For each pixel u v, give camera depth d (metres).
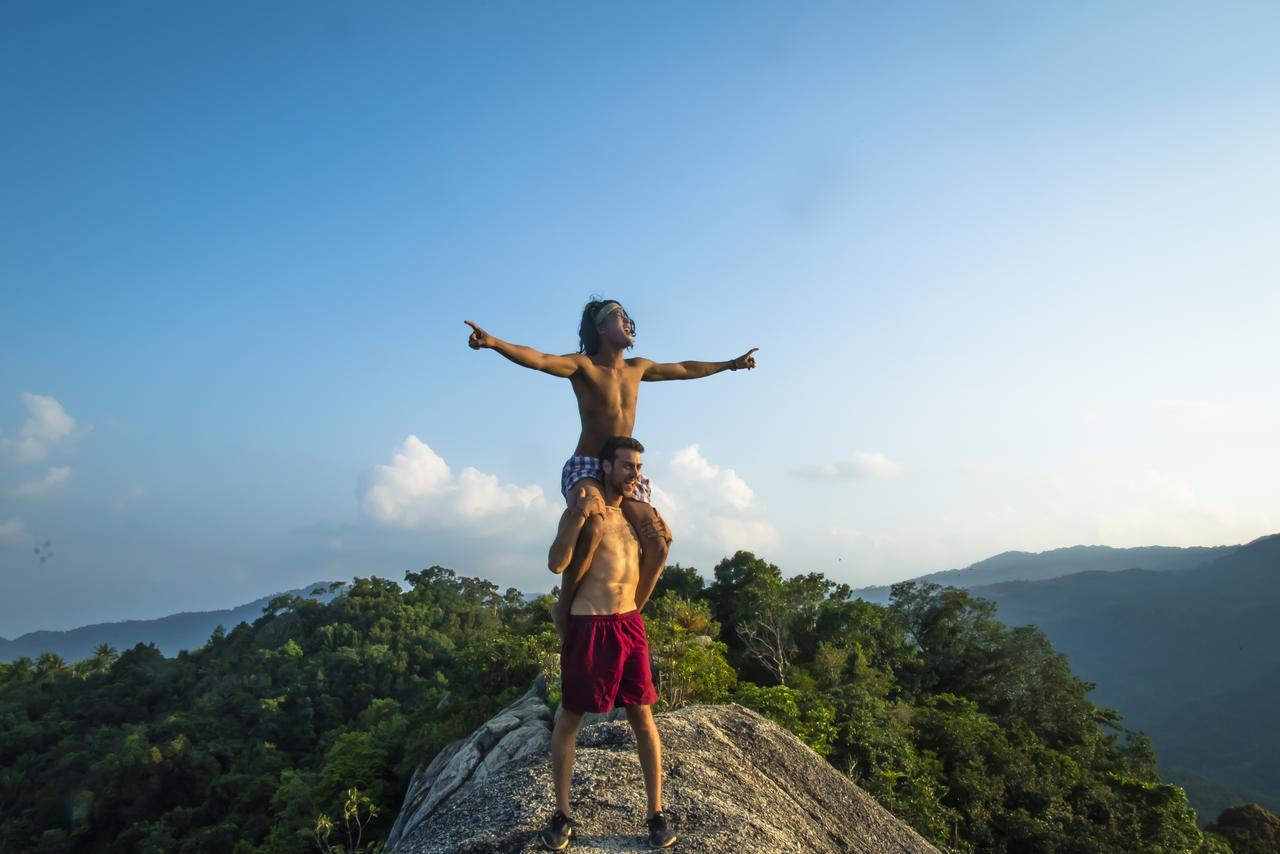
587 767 5.30
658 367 5.03
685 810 4.80
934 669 57.34
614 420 4.61
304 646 111.50
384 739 44.19
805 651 50.59
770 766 6.40
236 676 98.19
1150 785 40.97
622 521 4.54
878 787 28.52
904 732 36.81
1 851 65.81
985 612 59.00
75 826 66.19
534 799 4.80
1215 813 139.12
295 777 61.94
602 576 4.36
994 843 32.72
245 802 64.44
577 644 4.29
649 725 4.43
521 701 32.16
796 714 29.59
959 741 37.34
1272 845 52.78
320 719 86.88
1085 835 33.06
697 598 56.38
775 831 4.92
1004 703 54.72
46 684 108.12
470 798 5.17
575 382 4.62
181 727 78.75
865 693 39.06
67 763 76.06
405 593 134.75
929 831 27.91
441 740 35.84
